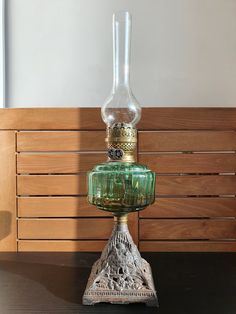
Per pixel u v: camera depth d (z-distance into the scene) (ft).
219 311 2.01
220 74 3.32
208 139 3.00
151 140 3.00
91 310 2.02
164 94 3.33
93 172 2.06
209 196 3.02
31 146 3.03
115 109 2.25
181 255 2.97
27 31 3.34
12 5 3.34
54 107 3.28
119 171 2.01
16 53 3.35
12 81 3.36
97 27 3.33
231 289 2.30
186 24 3.31
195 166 3.01
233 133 2.99
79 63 3.34
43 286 2.36
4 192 3.04
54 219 3.05
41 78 3.35
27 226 3.05
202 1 3.30
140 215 3.03
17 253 3.03
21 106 3.35
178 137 3.00
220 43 3.31
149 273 2.22
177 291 2.27
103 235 3.04
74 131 3.02
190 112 2.99
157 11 3.31
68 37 3.34
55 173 3.04
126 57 2.30
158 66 3.32
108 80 3.34
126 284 2.06
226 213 3.02
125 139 2.06
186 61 3.32
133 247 2.14
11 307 2.07
